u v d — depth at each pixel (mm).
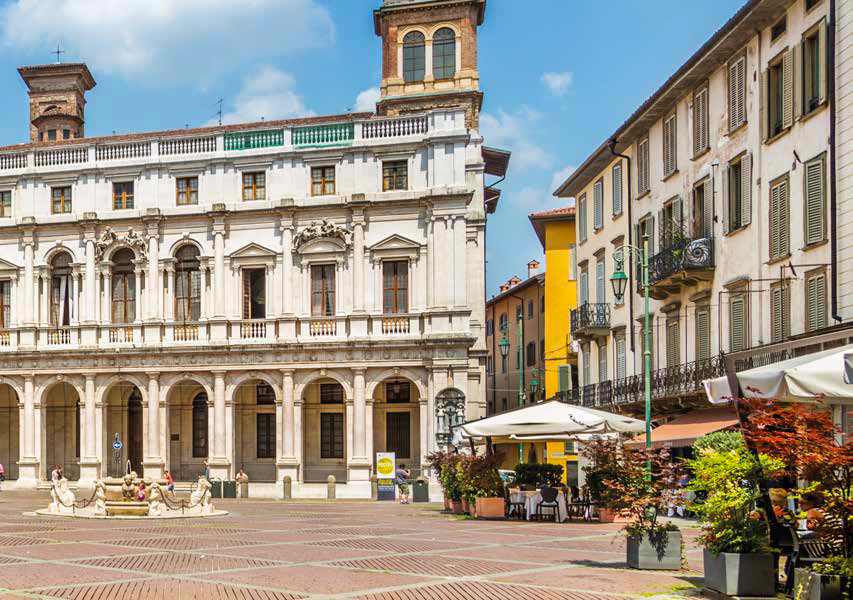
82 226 59219
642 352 49844
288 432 56125
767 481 16812
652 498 20547
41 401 59312
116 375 58312
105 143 59906
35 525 33219
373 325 56219
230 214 57688
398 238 56375
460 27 70562
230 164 58344
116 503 37719
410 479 57281
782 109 35250
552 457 66125
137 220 58750
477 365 59594
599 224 57250
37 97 82562
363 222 56688
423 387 55500
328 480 53844
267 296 57438
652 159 48438
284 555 23625
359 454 55469
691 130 43500
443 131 56406
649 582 18828
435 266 55562
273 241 57625
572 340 62031
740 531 16500
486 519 36500
